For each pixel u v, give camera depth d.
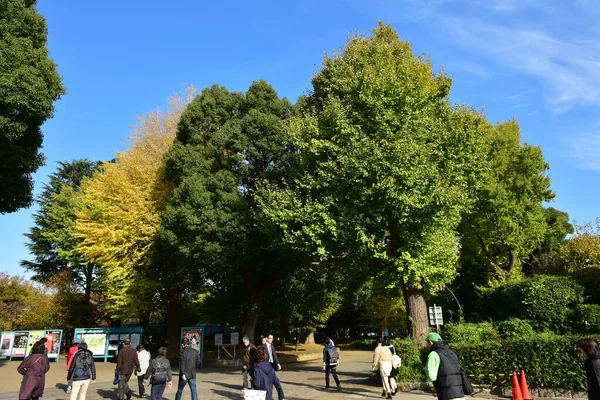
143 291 24.81
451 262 15.49
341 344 49.28
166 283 24.00
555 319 14.27
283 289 26.06
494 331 13.82
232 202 20.58
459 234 29.83
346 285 30.41
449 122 15.32
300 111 23.05
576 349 10.47
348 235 14.37
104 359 25.55
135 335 26.23
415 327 14.65
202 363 22.20
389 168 13.51
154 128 28.36
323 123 17.03
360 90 15.52
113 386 14.87
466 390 5.83
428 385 12.80
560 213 38.16
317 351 31.52
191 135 23.05
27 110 16.09
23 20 16.97
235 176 21.77
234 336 23.67
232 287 24.47
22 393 7.96
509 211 27.75
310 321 32.94
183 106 29.17
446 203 13.79
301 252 17.73
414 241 14.39
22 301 35.47
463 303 33.25
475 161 15.31
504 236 27.73
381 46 17.12
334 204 15.12
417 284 14.52
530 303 14.88
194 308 32.19
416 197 13.29
